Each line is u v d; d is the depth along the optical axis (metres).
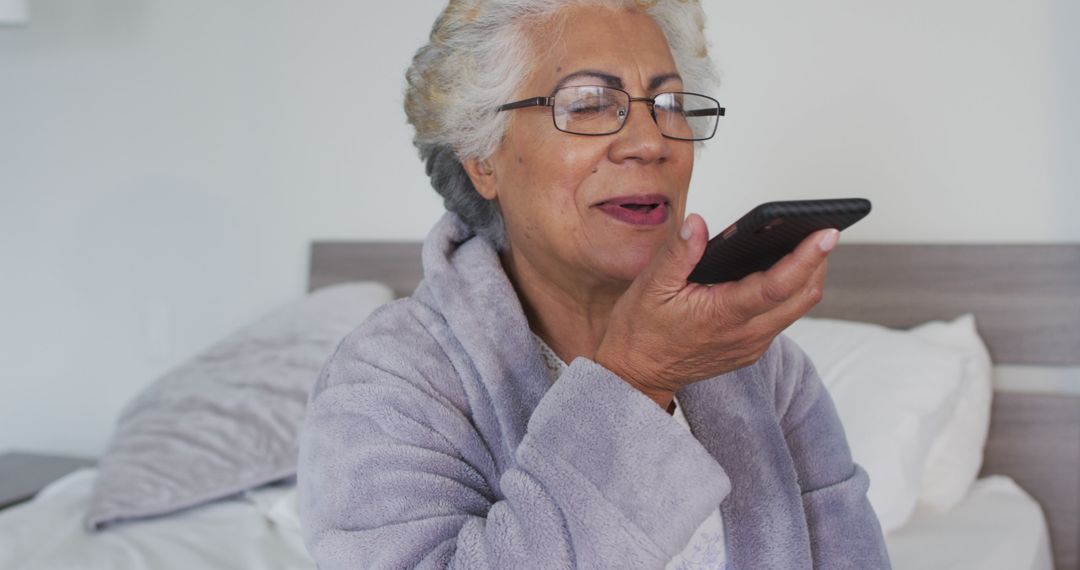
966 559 1.59
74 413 2.93
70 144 2.87
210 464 2.00
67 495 2.15
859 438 1.74
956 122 2.04
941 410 1.80
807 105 2.14
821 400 1.01
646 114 0.84
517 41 0.87
